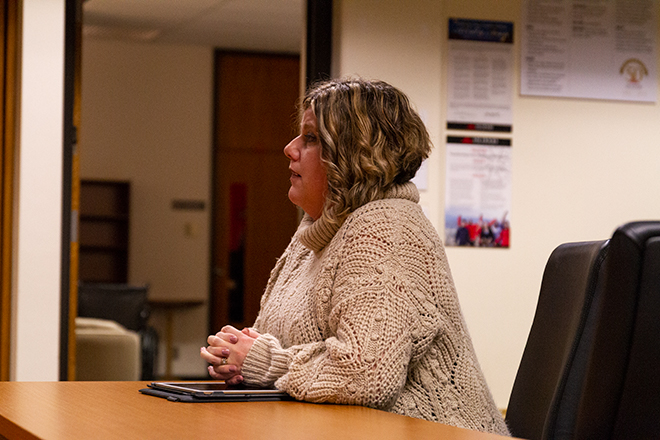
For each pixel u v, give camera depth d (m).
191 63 8.70
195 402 1.29
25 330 3.48
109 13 7.46
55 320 3.52
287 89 8.91
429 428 1.04
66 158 3.57
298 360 1.36
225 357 1.46
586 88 3.93
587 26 3.93
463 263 3.78
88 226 8.53
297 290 1.57
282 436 0.96
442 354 1.41
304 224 1.71
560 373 1.41
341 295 1.37
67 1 3.58
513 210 3.84
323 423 1.07
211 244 8.73
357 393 1.28
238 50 8.77
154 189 8.66
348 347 1.30
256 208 8.88
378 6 3.67
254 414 1.15
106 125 8.55
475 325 3.78
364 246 1.38
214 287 8.78
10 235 3.53
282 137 8.90
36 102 3.54
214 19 7.61
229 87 8.80
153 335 7.42
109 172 8.56
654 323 0.87
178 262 8.69
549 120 3.89
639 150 3.99
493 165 3.81
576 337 1.41
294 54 8.89
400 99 1.53
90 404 1.26
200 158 8.73
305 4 3.82
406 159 1.50
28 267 3.50
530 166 3.87
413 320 1.34
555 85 3.89
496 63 3.83
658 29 4.01
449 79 3.78
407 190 1.50
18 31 3.57
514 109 3.85
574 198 3.91
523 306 3.83
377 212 1.42
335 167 1.47
